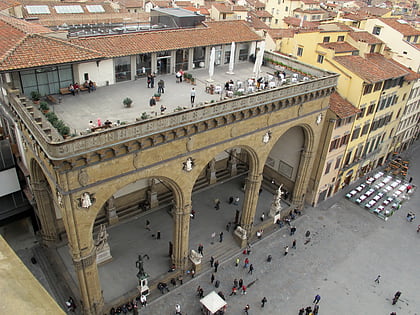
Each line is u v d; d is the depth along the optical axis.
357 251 43.91
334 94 48.41
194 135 30.61
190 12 51.56
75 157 23.91
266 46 58.28
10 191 37.53
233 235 43.00
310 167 47.12
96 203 27.23
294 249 43.22
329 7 121.81
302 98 38.19
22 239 39.66
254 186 39.94
